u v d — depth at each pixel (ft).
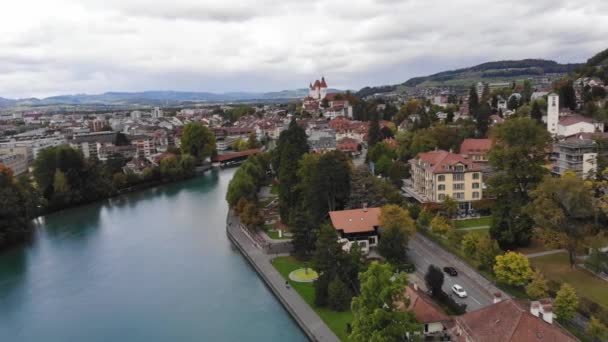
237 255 424.46
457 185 458.91
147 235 498.69
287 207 481.05
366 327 208.03
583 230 299.17
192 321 307.58
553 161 520.83
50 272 406.21
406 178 596.29
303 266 369.91
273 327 294.05
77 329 307.17
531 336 183.21
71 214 607.78
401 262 338.95
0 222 477.77
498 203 370.94
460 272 326.03
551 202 303.27
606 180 392.88
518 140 368.27
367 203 430.61
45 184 646.33
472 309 270.46
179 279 376.27
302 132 603.26
